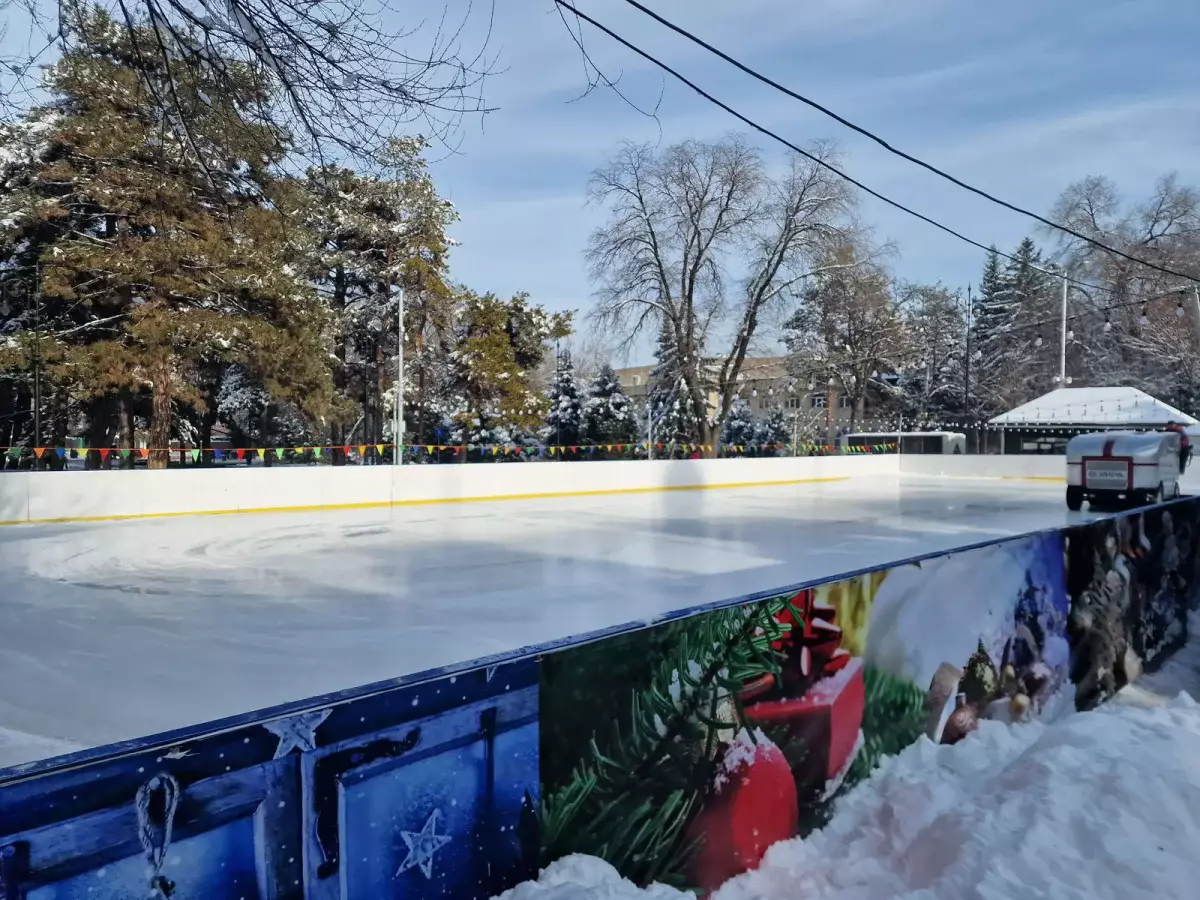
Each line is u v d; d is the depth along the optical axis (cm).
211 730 163
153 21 378
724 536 1177
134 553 1005
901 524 1330
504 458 3158
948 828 281
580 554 998
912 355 4728
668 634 261
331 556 982
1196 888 241
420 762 197
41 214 1888
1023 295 4975
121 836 151
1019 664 443
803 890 274
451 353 3153
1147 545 602
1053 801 282
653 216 2792
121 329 2092
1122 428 2672
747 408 4622
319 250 2589
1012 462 2491
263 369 2161
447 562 938
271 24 364
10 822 138
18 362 1900
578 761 235
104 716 437
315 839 178
